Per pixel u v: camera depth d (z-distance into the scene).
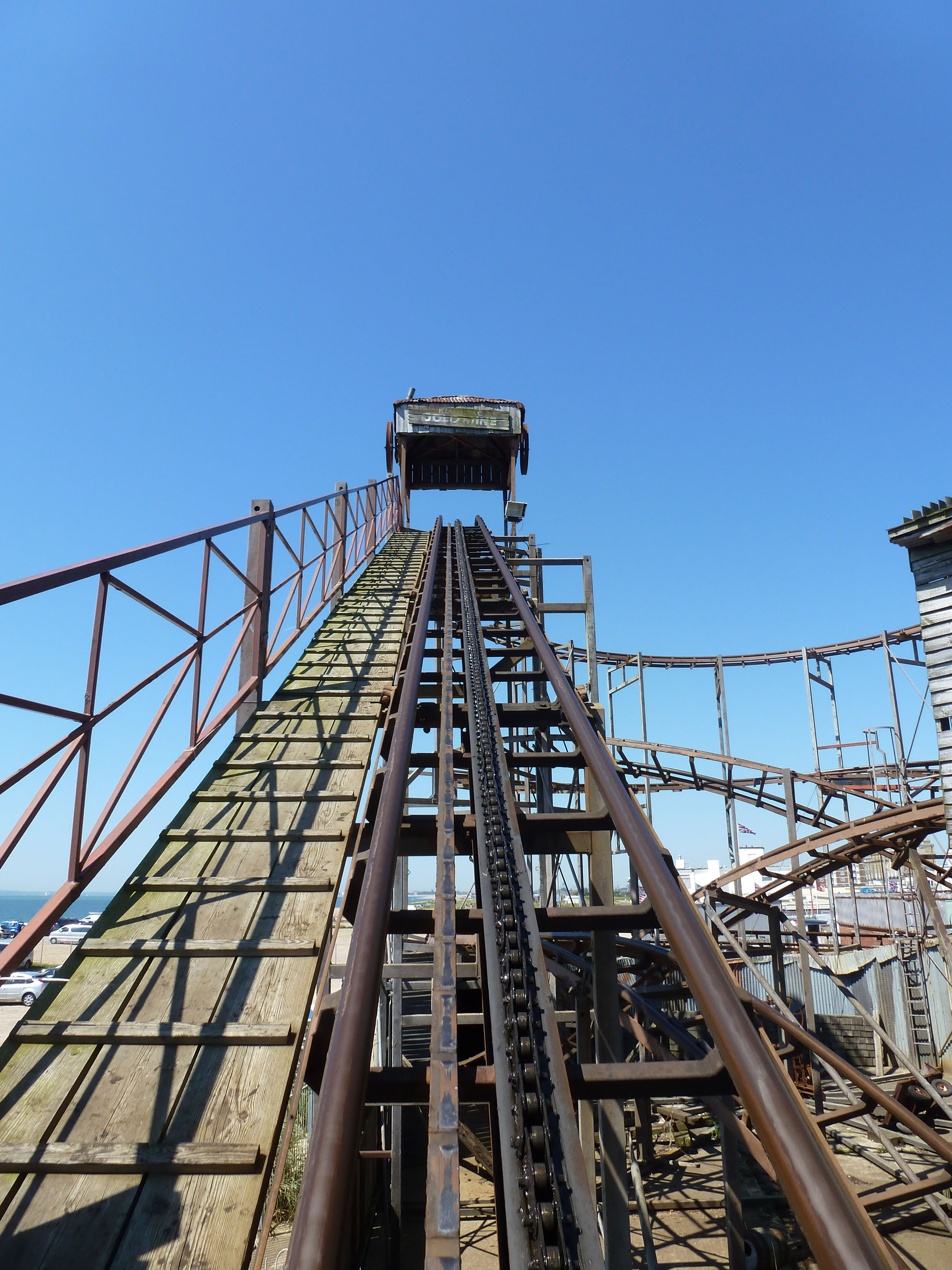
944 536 14.91
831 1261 1.43
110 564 3.79
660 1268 10.54
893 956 20.81
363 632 8.83
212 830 4.32
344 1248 1.44
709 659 29.03
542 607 10.55
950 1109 10.95
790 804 17.50
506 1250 2.27
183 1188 2.32
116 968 3.26
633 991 8.33
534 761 5.53
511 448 25.36
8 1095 2.61
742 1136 6.13
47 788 3.42
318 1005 2.86
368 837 4.29
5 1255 2.12
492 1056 2.79
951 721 14.58
